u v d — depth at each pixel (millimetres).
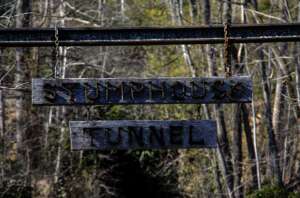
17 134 21750
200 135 7145
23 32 7461
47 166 22016
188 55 20438
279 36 7617
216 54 22438
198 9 22297
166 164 23406
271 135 21281
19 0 20281
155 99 7137
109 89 7109
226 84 7188
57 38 7457
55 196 21859
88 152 22953
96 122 7105
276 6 22453
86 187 22672
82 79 7109
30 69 20859
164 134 7125
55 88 7098
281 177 20797
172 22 21672
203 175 22719
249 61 23047
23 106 21797
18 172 21266
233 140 21688
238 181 20844
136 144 7121
